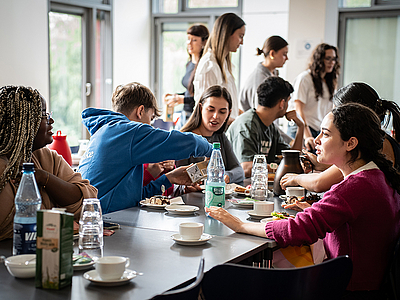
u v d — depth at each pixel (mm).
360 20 5562
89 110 2180
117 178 2006
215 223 1653
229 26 3533
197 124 2758
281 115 3166
